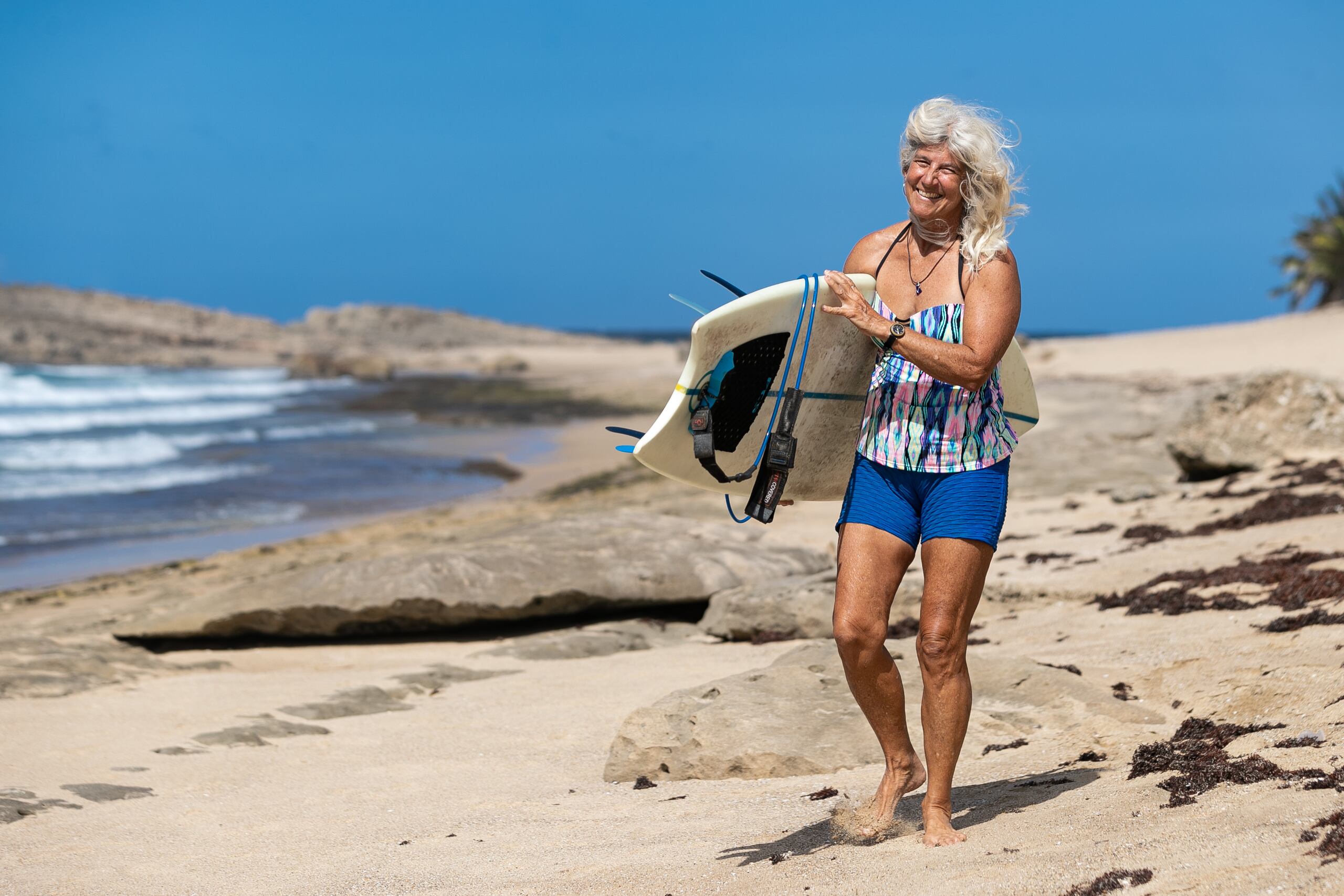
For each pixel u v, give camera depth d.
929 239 5.87
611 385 85.19
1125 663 9.53
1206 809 5.26
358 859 7.19
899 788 6.00
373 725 11.00
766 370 5.95
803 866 5.60
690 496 29.06
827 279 5.54
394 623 15.40
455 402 73.50
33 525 29.84
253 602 15.29
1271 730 6.79
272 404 73.19
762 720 8.54
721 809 7.36
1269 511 16.70
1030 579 14.64
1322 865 4.07
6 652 14.20
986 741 8.10
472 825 7.74
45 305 131.00
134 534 28.61
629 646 14.66
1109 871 4.57
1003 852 5.18
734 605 14.84
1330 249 96.62
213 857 7.45
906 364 5.77
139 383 84.19
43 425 55.34
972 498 5.60
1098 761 7.11
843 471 6.40
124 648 15.03
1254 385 23.53
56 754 10.12
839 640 5.74
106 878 7.11
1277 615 10.20
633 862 6.33
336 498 34.44
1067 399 50.66
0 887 7.01
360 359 97.25
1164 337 88.38
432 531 25.89
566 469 40.53
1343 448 22.20
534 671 13.20
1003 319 5.54
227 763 9.80
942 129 5.66
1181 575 12.89
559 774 9.00
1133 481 26.75
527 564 15.93
